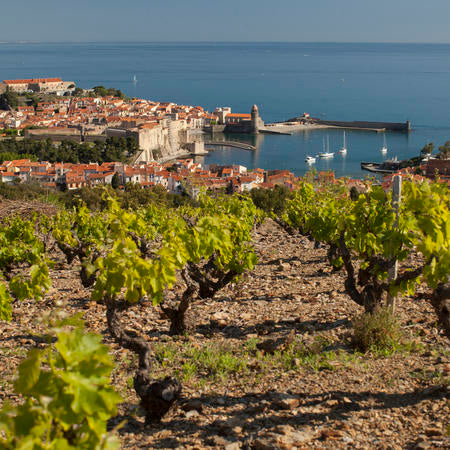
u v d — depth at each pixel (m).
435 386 6.47
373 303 8.95
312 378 7.14
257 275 14.97
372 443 5.34
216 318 10.64
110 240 7.73
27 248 15.55
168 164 163.88
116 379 7.57
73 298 13.82
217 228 9.14
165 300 9.73
